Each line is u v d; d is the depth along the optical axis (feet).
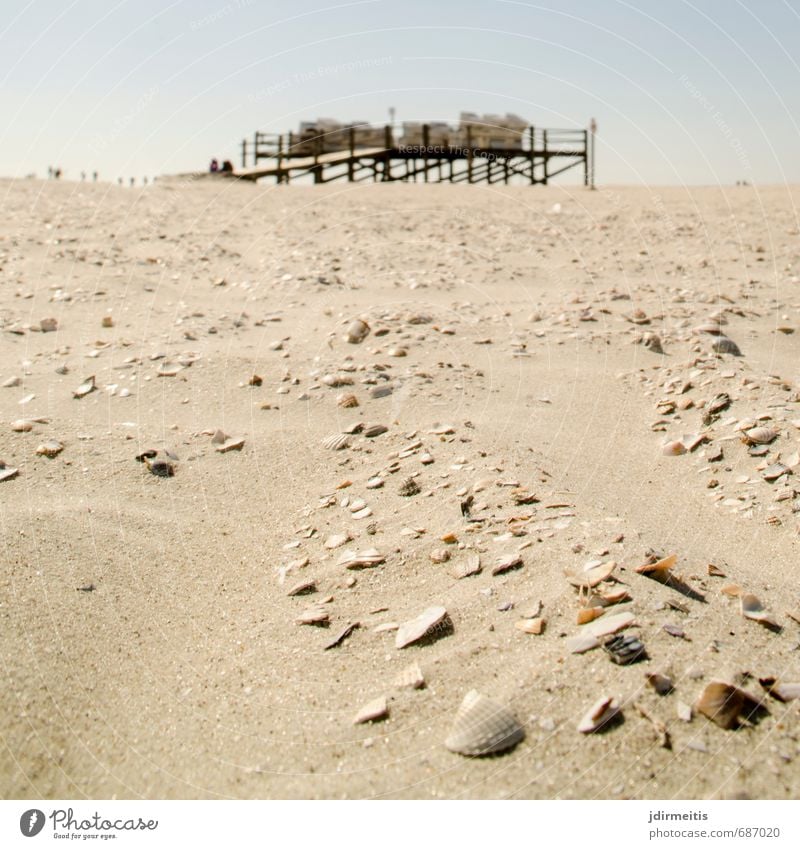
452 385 17.61
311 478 14.01
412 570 10.81
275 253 31.17
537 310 23.31
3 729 8.45
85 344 20.10
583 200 47.52
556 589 9.84
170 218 39.24
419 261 30.04
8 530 11.73
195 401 16.84
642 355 19.48
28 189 48.42
